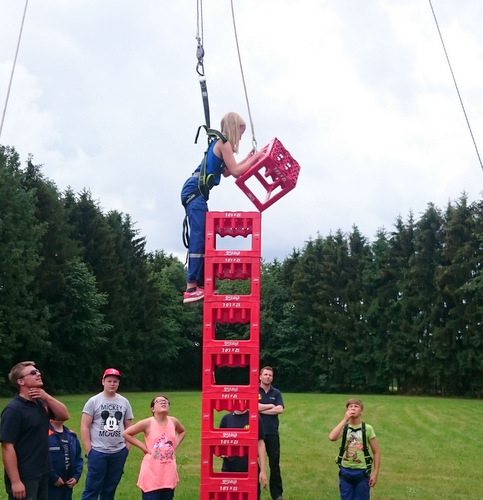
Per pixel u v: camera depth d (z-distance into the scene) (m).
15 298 39.97
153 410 7.26
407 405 37.22
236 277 6.30
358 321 59.38
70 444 7.24
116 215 59.81
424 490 11.20
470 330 52.41
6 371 43.97
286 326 63.03
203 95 6.92
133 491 10.72
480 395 52.53
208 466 6.07
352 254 62.12
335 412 29.59
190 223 6.52
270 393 9.42
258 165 6.28
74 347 49.38
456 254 52.81
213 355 6.12
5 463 5.59
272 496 9.32
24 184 46.97
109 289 53.97
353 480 7.63
